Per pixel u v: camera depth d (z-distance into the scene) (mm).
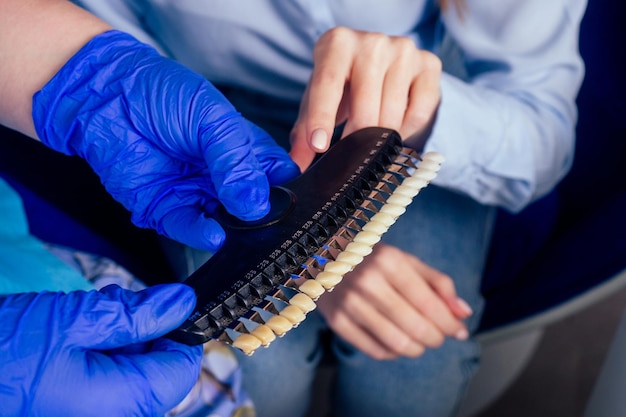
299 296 473
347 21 840
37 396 468
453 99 728
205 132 562
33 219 818
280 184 579
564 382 1187
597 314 1287
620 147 916
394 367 869
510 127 773
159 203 594
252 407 735
